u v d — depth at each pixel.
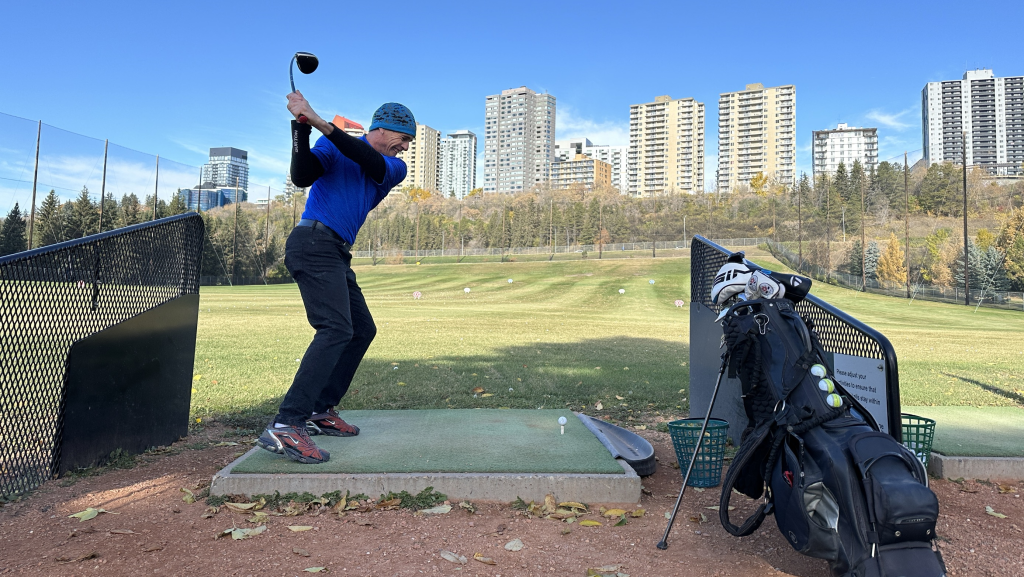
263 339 12.62
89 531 2.59
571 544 2.56
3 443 3.24
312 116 3.02
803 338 2.32
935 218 68.25
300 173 3.15
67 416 3.32
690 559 2.44
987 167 144.62
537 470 3.12
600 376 8.13
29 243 36.09
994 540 2.69
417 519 2.77
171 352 4.32
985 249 48.31
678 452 3.48
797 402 2.16
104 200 39.88
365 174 3.50
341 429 3.86
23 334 3.29
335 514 2.80
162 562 2.30
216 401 5.98
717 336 4.37
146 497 3.05
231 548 2.43
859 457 1.93
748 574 2.31
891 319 29.84
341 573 2.23
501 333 15.68
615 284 52.22
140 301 3.96
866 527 1.85
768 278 2.52
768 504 2.27
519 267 70.81
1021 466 3.67
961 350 13.51
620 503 3.07
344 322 3.38
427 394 6.61
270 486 2.99
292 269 3.39
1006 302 41.28
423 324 18.56
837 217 70.88
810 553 2.02
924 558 1.83
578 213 99.69
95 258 3.55
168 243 4.26
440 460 3.28
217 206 63.09
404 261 85.69
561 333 16.11
